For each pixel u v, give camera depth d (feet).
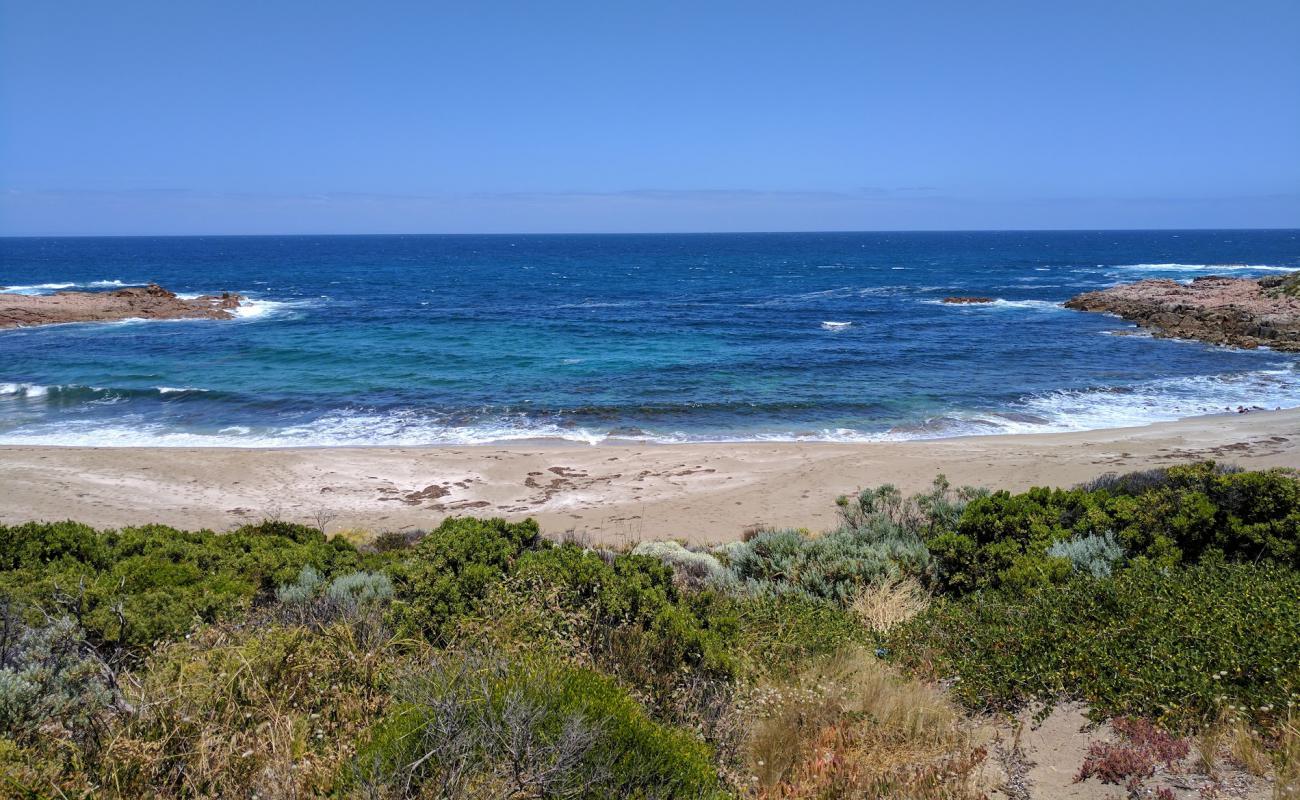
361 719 13.55
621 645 17.63
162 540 29.76
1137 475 42.45
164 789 11.48
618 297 217.97
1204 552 26.71
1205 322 135.64
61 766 11.28
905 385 94.68
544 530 48.32
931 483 55.62
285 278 290.97
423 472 61.21
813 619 23.80
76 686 13.92
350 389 91.50
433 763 11.44
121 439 71.87
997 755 15.39
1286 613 18.31
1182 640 17.97
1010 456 62.54
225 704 13.14
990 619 22.36
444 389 92.07
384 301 202.80
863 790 13.89
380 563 29.68
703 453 66.18
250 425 76.79
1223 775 13.74
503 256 499.51
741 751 14.55
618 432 75.20
